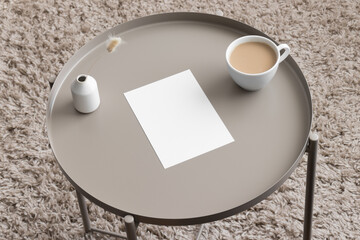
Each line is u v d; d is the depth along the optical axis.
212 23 1.36
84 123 1.24
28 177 1.62
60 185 1.61
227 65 1.24
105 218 1.56
